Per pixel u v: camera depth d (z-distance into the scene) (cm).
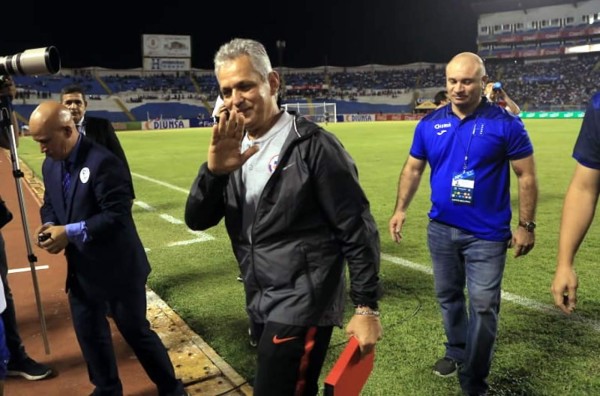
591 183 185
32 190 1078
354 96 5981
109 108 5141
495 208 273
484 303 270
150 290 468
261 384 196
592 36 5684
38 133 245
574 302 187
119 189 255
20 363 325
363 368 184
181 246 623
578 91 5284
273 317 194
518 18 6084
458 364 308
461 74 269
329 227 195
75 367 339
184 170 1374
